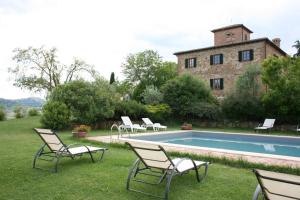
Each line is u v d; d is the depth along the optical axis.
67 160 7.23
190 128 19.12
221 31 31.56
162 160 4.86
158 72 43.00
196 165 5.28
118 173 5.91
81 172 5.97
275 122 20.42
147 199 4.39
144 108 21.61
